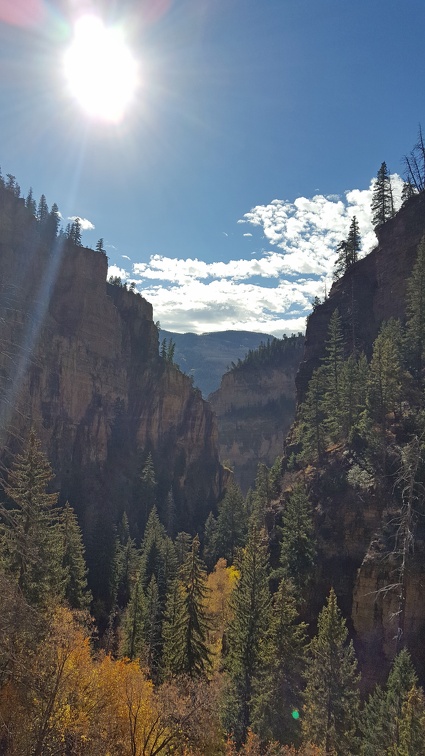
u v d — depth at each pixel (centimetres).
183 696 2155
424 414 4328
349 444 5041
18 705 1644
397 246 7369
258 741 2520
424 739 2227
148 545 6838
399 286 7112
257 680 3064
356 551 4112
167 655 3512
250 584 3369
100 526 6375
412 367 5359
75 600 4188
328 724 2719
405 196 8425
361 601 3738
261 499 7006
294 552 4225
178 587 4012
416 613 3494
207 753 2092
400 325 6269
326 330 8031
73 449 10125
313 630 3944
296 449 6994
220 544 7625
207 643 4000
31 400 9088
